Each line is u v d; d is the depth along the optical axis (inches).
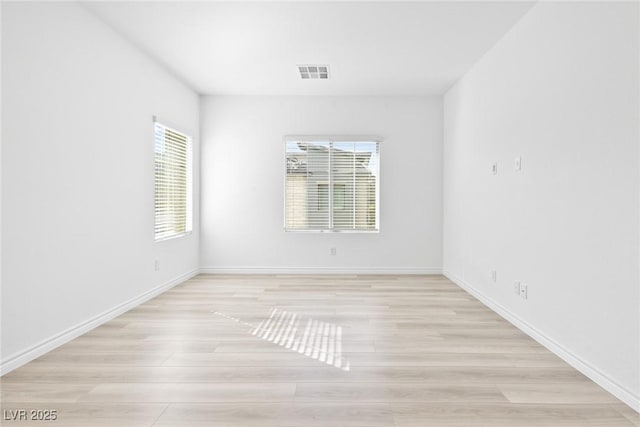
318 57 173.3
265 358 109.0
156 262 181.3
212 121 234.5
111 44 143.3
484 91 170.4
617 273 88.7
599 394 89.0
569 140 107.6
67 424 76.3
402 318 147.1
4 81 97.5
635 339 83.0
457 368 102.5
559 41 112.6
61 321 118.3
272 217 237.0
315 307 162.2
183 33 148.5
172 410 81.5
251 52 167.8
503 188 150.5
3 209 97.5
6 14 98.0
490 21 138.3
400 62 179.5
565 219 109.3
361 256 238.1
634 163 83.7
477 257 178.2
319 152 237.0
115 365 103.8
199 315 150.4
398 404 84.1
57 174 116.0
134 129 160.1
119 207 149.4
